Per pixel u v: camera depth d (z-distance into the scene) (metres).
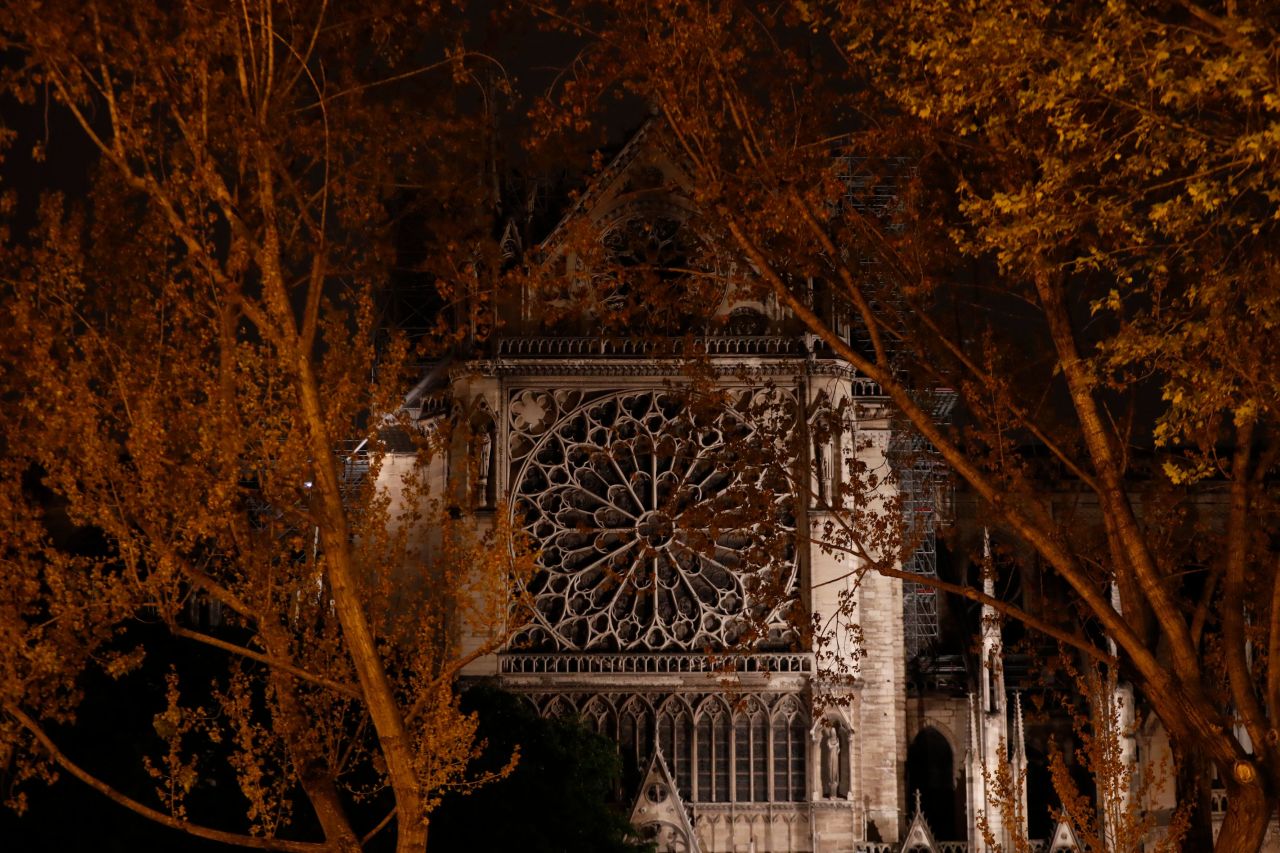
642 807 75.19
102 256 32.94
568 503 79.06
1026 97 26.38
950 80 27.23
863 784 78.31
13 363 32.81
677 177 79.94
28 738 47.41
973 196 29.05
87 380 31.91
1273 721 29.00
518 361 78.88
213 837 32.50
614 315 39.31
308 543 38.56
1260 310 27.11
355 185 33.72
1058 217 26.89
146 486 31.75
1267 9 24.86
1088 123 26.19
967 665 83.19
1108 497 30.00
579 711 76.94
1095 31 24.97
